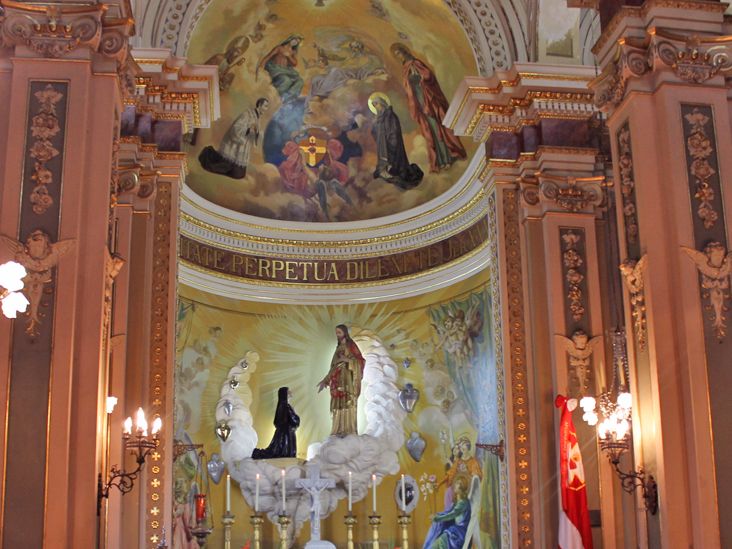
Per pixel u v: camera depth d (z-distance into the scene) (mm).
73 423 8383
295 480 16625
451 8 15070
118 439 11789
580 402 12859
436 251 17109
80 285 8609
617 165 9797
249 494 16500
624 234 9602
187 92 13625
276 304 17844
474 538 15555
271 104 17734
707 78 9383
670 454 8742
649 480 9062
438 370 17078
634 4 9781
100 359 8570
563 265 13680
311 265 18094
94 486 8320
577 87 14094
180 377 16094
